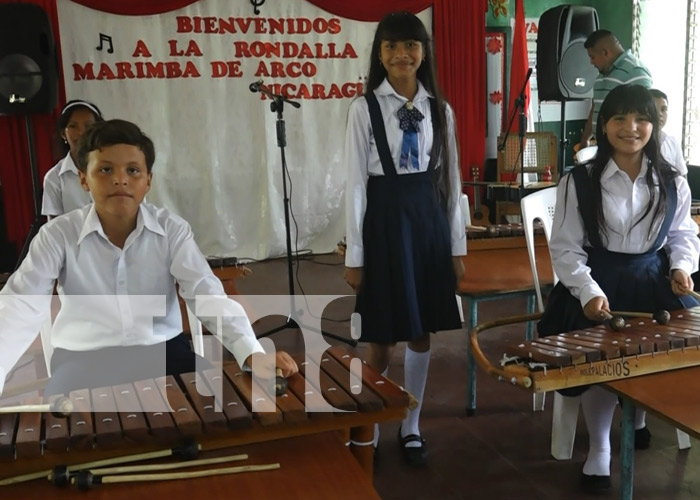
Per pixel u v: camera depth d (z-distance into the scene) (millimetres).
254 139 6340
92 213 1939
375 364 2701
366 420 1580
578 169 2465
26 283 1859
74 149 3252
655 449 2820
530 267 3330
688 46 6512
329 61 6430
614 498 2475
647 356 1823
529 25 7160
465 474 2668
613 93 2344
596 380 1776
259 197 6438
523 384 1717
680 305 2395
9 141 5605
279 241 6465
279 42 6273
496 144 7195
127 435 1417
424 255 2566
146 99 6004
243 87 6234
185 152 6180
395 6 6496
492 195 6613
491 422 3105
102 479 1370
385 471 2699
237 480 1396
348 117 2576
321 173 6551
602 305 2250
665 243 2506
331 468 1446
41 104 4984
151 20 5918
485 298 3023
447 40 6664
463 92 6805
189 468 1435
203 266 2023
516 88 6945
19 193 5695
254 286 5508
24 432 1405
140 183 1907
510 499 2486
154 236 2004
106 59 5867
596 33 4723
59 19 5695
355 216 2527
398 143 2500
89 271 1956
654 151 2375
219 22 6090
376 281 2551
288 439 1567
